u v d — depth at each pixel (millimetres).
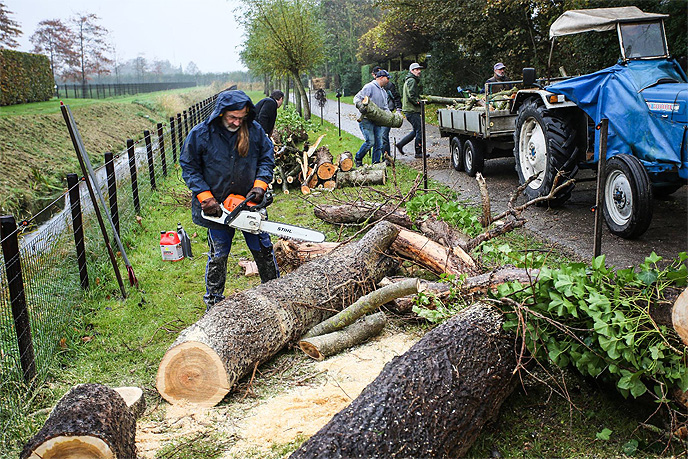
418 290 3697
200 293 4984
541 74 17297
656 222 6383
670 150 5543
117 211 6539
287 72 24891
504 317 3043
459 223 5094
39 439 2232
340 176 9133
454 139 10320
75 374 3688
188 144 4031
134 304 4781
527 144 7938
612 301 2795
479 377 2766
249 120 4117
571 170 6891
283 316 3629
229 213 4070
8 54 24672
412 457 2406
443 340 2854
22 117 16828
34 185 12555
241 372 3289
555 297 2852
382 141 9812
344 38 42375
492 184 8953
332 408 3020
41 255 4301
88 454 2266
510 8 17297
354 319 3770
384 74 9656
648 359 2660
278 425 2908
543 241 5832
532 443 2789
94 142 18734
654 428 2699
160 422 3047
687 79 6180
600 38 12312
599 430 2854
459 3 19641
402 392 2570
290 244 5141
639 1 12523
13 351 3504
